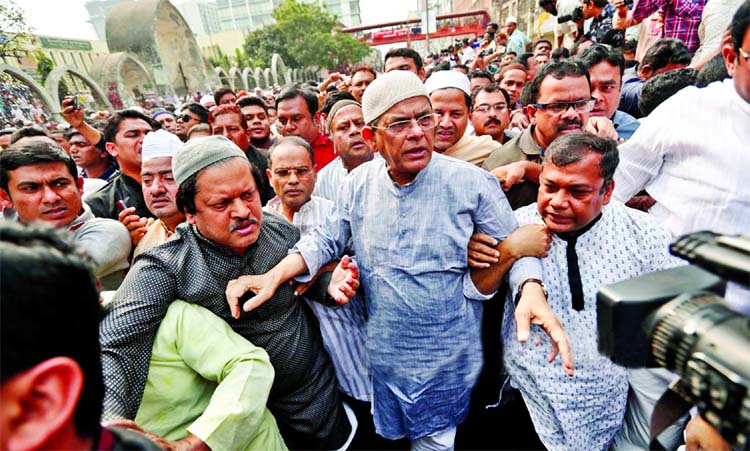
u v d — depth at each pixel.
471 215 1.47
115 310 1.19
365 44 49.97
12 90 9.91
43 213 1.62
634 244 1.43
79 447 0.54
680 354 0.54
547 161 1.33
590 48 2.32
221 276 1.36
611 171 1.26
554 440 1.55
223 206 1.25
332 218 1.64
